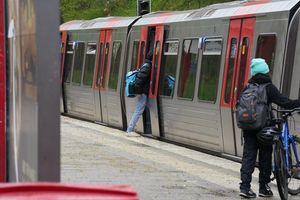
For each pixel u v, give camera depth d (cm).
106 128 4656
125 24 4562
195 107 3434
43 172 800
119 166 2525
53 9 806
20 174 992
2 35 1156
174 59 3738
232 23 3109
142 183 2184
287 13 2659
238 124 2003
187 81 3559
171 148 3491
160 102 3872
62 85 5884
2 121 1157
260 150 2048
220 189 2142
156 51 3966
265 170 2048
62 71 5909
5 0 1152
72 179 2203
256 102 1977
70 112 5712
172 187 2134
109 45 4831
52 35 806
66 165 2497
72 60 5706
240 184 2031
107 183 2158
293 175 2162
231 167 2758
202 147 3388
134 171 2423
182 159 2903
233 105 3023
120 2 8956
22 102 966
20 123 990
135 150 3106
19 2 990
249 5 3058
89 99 5197
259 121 1961
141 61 4212
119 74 4556
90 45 5262
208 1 6250
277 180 2028
